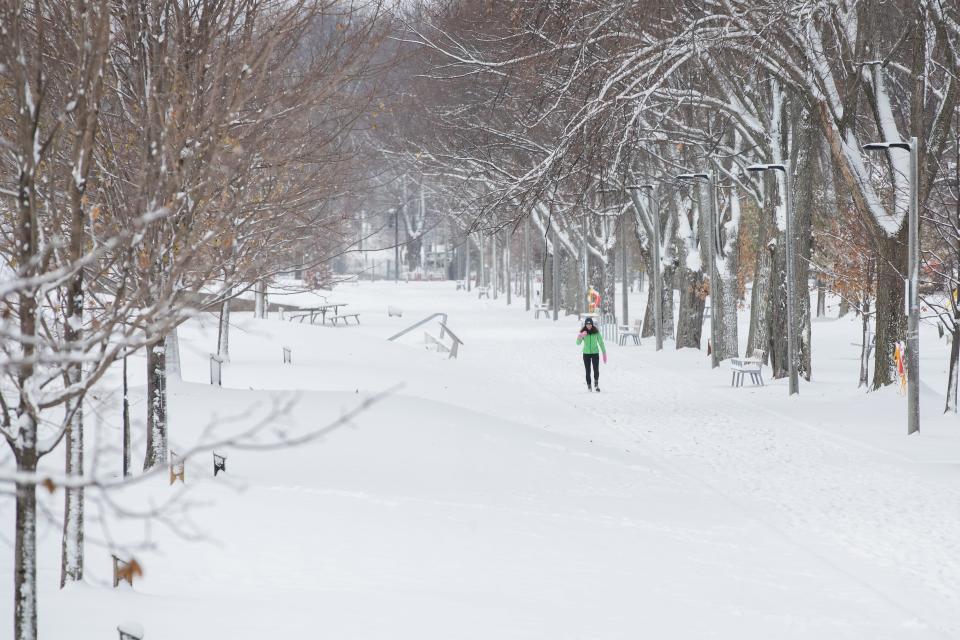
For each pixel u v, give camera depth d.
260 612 24.42
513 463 50.69
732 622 26.73
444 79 105.56
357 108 39.19
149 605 24.58
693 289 136.00
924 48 75.00
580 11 78.00
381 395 15.35
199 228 21.59
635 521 39.38
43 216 22.58
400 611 25.33
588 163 75.50
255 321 134.88
